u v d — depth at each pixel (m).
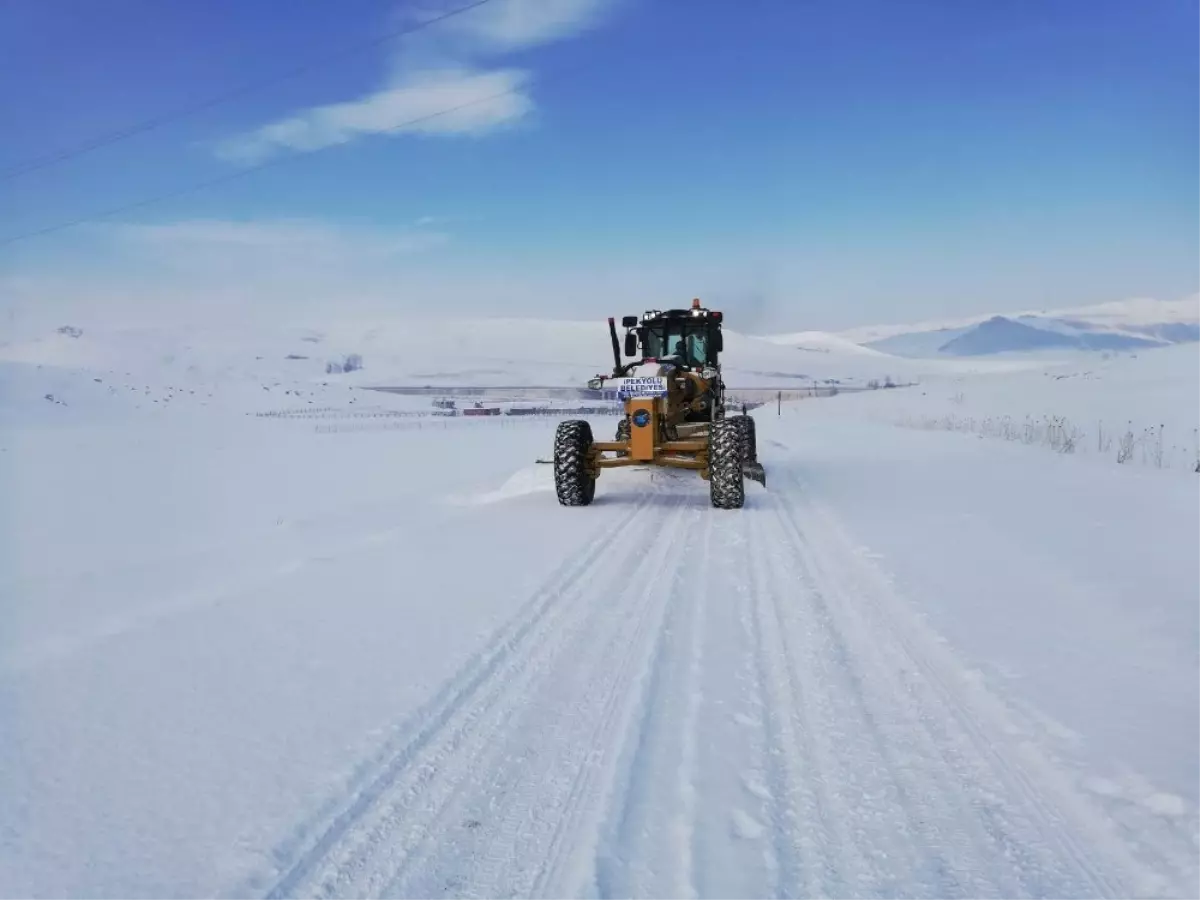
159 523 11.34
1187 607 5.10
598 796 3.07
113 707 3.84
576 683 4.15
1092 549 6.80
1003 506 9.12
